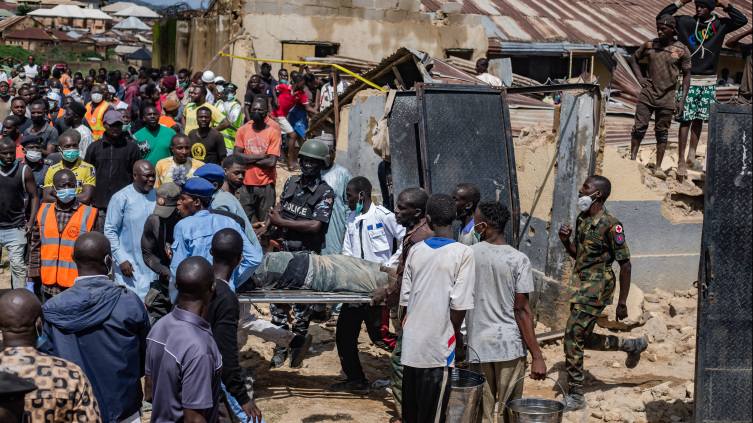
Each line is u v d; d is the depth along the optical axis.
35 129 9.88
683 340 7.16
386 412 5.66
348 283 5.39
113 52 68.25
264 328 5.58
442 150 6.72
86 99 18.08
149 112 9.16
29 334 3.12
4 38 60.53
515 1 21.20
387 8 18.08
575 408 5.63
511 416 4.46
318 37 17.62
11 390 2.51
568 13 20.78
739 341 4.53
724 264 4.47
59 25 84.12
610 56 17.88
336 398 5.92
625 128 10.28
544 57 19.39
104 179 8.08
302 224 6.50
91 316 3.89
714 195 4.42
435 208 4.45
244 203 9.32
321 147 6.40
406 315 4.63
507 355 4.77
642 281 8.13
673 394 5.80
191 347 3.41
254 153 9.32
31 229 7.82
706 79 8.48
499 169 6.82
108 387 3.96
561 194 7.39
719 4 8.55
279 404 5.71
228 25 17.97
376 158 10.26
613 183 7.86
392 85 11.20
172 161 7.66
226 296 4.18
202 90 10.78
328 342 7.37
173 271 4.89
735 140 4.41
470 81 10.26
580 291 5.61
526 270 4.74
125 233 6.14
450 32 18.55
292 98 14.55
